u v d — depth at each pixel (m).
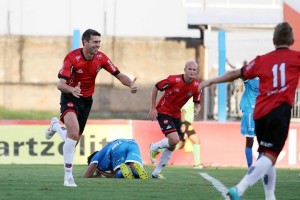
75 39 47.16
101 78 71.25
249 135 36.66
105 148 32.38
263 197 25.03
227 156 45.16
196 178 33.09
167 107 33.28
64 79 26.50
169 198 24.33
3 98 73.44
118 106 71.56
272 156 20.14
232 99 54.22
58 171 36.91
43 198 23.81
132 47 72.94
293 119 54.00
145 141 45.00
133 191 26.28
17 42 73.69
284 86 20.25
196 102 33.78
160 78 72.56
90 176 32.34
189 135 43.62
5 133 44.34
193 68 32.75
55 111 73.62
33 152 44.38
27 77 73.69
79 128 28.50
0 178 31.36
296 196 25.70
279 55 20.62
